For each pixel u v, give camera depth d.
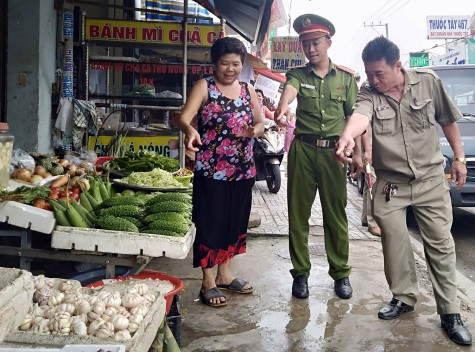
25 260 2.97
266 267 4.63
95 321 1.83
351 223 6.75
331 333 3.28
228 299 3.83
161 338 2.13
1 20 5.48
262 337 3.20
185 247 2.91
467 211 8.05
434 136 3.35
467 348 3.12
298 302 3.80
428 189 3.34
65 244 2.84
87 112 5.94
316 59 3.78
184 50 6.25
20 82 5.55
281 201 8.61
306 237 3.99
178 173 4.80
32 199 3.04
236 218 3.75
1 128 3.30
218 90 3.55
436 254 3.33
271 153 9.22
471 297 4.30
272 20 7.36
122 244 2.83
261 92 9.73
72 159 5.07
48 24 5.87
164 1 8.91
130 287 2.32
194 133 3.32
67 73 6.08
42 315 1.94
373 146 3.43
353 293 4.01
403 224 3.46
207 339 3.15
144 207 3.25
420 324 3.44
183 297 3.84
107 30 6.19
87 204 3.32
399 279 3.54
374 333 3.29
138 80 8.10
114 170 4.86
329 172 3.85
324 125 3.83
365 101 3.37
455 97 7.28
